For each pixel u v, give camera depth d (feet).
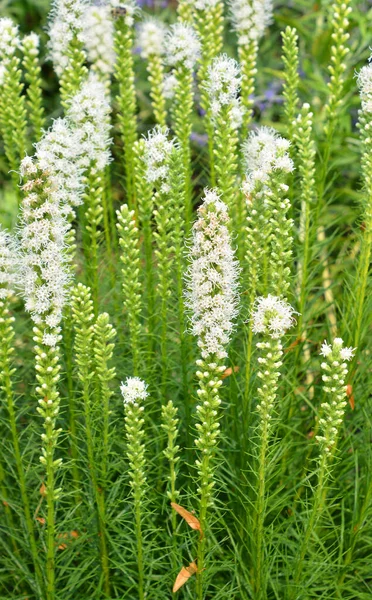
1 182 6.65
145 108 6.77
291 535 4.02
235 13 4.27
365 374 4.25
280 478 4.11
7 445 4.12
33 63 4.27
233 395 3.96
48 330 3.41
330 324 4.30
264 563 3.77
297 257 4.32
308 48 5.90
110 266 4.47
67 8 4.03
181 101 4.21
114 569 3.99
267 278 4.12
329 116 4.17
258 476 3.57
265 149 3.67
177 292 3.91
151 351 4.09
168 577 3.82
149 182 3.90
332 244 5.02
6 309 3.43
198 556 3.56
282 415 4.05
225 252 3.24
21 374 4.39
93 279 4.09
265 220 3.67
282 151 3.60
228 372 3.85
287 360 4.19
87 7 4.16
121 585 3.96
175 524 3.65
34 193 3.28
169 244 4.40
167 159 3.70
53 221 3.32
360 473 4.17
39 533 3.95
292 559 3.99
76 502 4.03
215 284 3.28
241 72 4.32
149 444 4.12
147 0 7.12
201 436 3.44
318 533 4.05
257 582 3.71
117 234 4.68
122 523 3.89
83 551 3.92
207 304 3.29
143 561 3.68
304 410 4.37
